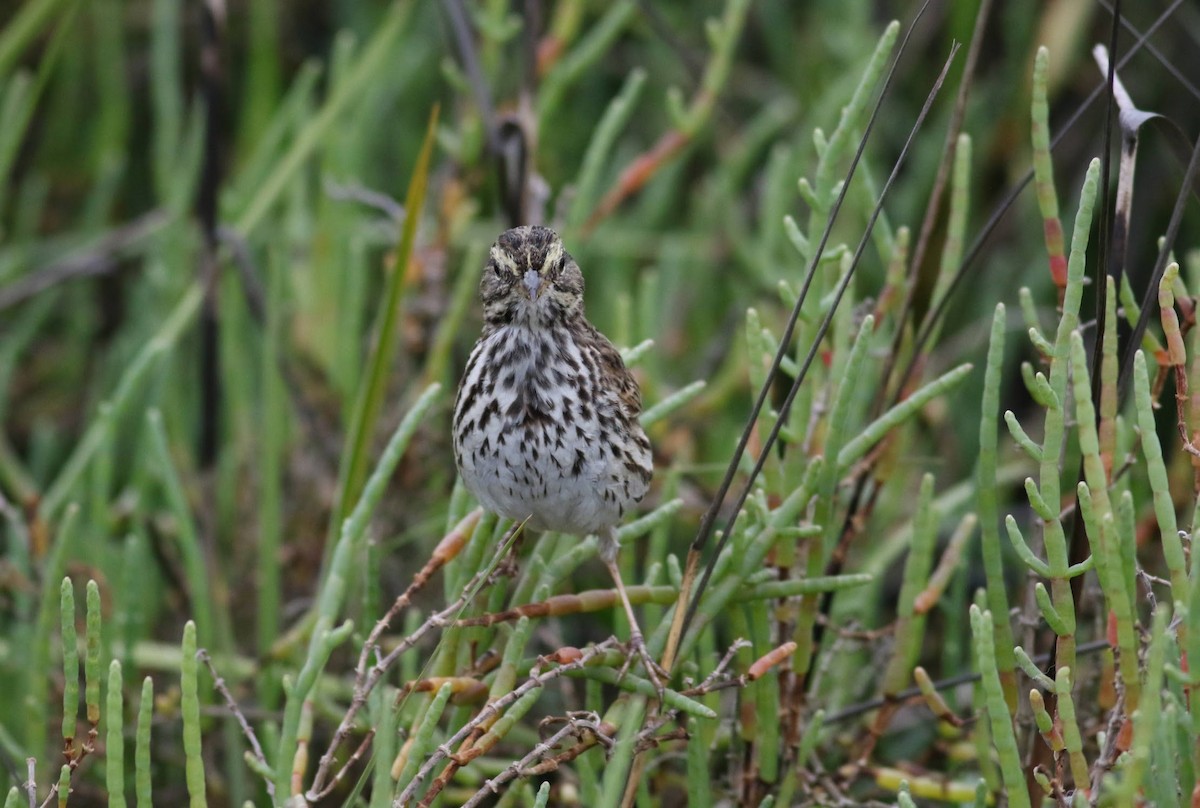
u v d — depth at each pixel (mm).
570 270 8672
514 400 8164
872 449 9039
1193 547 6594
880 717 8922
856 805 8531
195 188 15922
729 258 15539
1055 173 14961
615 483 8250
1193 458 7098
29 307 16297
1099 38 14992
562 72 12891
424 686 7637
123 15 17672
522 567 9109
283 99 17641
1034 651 8703
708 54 17109
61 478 12930
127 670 10383
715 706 8367
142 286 15164
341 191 12742
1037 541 8531
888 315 10008
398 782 7207
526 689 7172
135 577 10352
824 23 16625
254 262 14727
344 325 12609
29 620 10695
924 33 15742
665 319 15258
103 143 16719
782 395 10164
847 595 10422
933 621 11984
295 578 12383
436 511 11992
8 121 14055
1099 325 7328
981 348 14133
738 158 15484
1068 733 6738
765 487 8500
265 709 10305
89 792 10266
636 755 7410
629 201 17062
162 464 10484
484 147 12641
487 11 13008
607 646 7488
